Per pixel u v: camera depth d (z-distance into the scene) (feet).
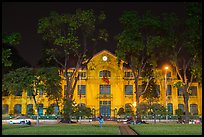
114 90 233.35
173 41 148.87
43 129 91.71
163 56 154.30
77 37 151.94
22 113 227.20
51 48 157.38
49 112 164.66
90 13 154.30
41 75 145.07
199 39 100.17
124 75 235.40
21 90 143.23
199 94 232.12
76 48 154.61
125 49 149.38
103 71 235.40
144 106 156.97
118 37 147.95
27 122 147.74
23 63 195.42
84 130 86.17
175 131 79.87
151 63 157.17
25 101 229.25
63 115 151.12
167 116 190.60
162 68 228.84
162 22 148.36
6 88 140.97
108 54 236.22
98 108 230.68
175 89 232.12
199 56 114.83
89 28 156.15
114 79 234.38
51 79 149.28
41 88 143.95
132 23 146.30
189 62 149.79
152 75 171.42
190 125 117.91
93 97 231.71
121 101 231.09
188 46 137.90
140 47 146.20
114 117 212.43
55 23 150.92
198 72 133.18
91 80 233.96
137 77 157.89
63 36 151.94
